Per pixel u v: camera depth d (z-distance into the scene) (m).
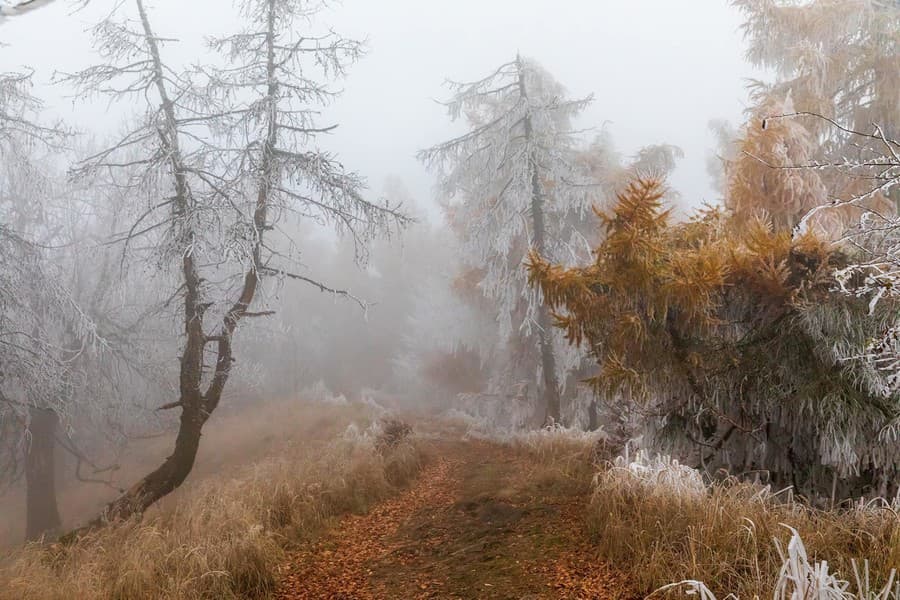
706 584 3.45
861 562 3.27
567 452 9.62
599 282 5.46
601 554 4.34
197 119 8.77
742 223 6.46
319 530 6.64
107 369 12.85
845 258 4.89
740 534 3.81
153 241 11.94
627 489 4.92
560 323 5.68
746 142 6.50
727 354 5.40
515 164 14.66
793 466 5.36
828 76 9.51
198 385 8.95
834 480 4.86
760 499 4.27
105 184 12.23
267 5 9.20
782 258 5.05
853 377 4.70
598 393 5.64
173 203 8.92
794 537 2.75
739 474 5.49
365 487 8.42
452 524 6.22
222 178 8.84
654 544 4.00
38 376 9.44
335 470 8.64
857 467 4.74
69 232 13.51
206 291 9.09
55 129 9.84
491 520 5.97
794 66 9.66
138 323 12.83
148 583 4.59
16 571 4.91
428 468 11.27
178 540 5.39
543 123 14.83
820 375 4.86
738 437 5.63
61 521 12.45
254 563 4.99
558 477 7.35
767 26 9.94
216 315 9.75
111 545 5.77
